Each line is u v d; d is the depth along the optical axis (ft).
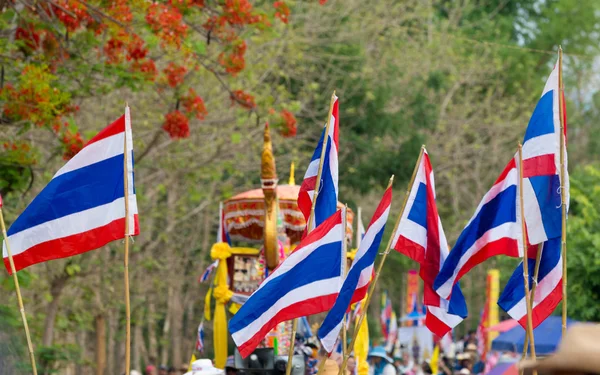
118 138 64.44
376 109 210.38
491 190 66.54
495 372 134.72
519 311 67.46
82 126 151.84
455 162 240.73
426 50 230.48
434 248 67.51
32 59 104.53
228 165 157.07
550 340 133.49
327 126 68.69
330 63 195.62
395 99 215.31
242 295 92.63
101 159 64.34
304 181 71.15
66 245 63.98
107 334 241.14
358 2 201.46
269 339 89.04
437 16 280.10
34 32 103.30
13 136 109.29
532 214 65.82
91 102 158.10
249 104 115.96
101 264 170.71
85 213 63.98
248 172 190.19
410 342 181.16
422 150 67.05
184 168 156.25
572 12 315.37
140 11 104.58
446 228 261.03
